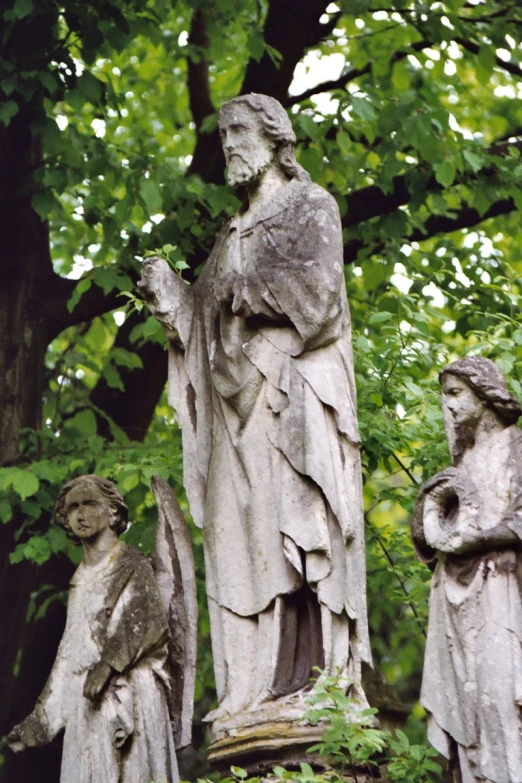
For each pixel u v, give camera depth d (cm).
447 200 1363
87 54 1241
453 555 827
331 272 916
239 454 923
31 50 1222
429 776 862
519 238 1400
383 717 1162
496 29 1301
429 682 825
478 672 808
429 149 1239
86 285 1220
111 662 909
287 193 945
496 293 1298
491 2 1323
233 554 920
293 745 868
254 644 909
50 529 1201
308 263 916
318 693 849
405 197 1290
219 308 948
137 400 1317
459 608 817
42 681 1243
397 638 1288
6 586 1242
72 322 1287
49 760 1218
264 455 915
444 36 1286
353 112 1262
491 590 814
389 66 1306
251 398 921
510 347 1066
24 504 1211
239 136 955
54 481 1201
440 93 1335
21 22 1222
